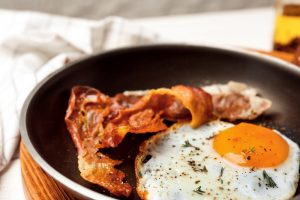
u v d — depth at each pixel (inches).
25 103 11.4
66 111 12.6
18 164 12.5
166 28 20.2
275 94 13.6
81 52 16.5
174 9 25.5
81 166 11.1
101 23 17.3
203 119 12.6
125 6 25.1
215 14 21.7
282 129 12.7
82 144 11.6
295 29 16.3
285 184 10.9
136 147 11.9
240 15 21.5
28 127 10.8
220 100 13.3
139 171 11.2
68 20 18.0
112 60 13.9
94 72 13.6
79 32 17.4
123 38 17.2
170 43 14.4
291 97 13.3
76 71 13.2
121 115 12.3
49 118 12.1
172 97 12.8
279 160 11.3
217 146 11.7
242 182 10.9
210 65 14.4
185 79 14.4
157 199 10.5
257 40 19.0
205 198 10.5
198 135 12.2
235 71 14.2
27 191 10.8
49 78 12.4
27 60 15.4
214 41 18.9
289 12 16.1
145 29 17.4
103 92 13.8
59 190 10.7
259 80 13.9
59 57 14.9
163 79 14.3
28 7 24.3
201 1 25.3
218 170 11.1
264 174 10.9
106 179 10.8
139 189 10.8
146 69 14.3
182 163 11.3
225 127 12.5
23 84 13.9
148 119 12.1
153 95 12.7
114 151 11.7
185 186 10.8
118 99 12.9
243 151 11.3
